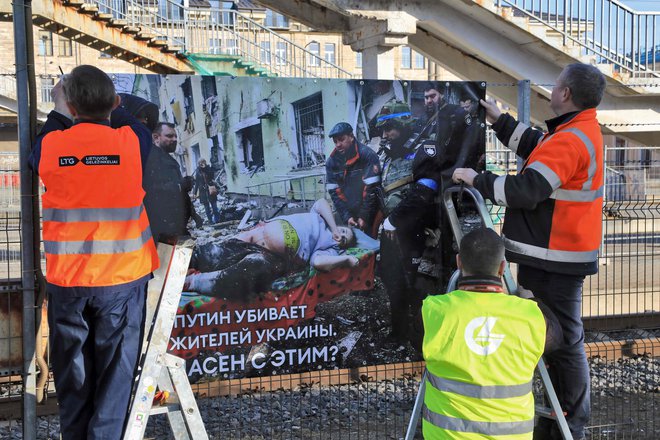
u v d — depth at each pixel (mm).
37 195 3709
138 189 3363
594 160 3967
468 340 2846
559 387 4188
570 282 4078
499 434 2783
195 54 17312
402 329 4609
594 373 6234
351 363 4520
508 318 2879
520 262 4121
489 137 12758
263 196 4238
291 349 4383
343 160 4391
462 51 16688
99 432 3203
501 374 2822
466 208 4664
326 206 4375
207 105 4086
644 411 5422
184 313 4141
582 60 15172
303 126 4289
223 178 4141
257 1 15805
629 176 14742
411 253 4594
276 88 4211
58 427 4820
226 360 4246
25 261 3682
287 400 5367
